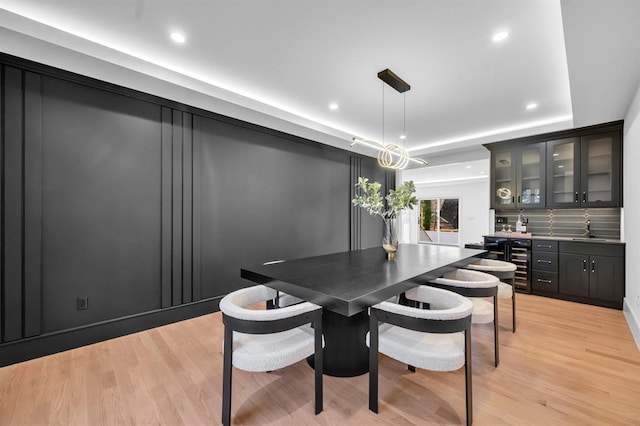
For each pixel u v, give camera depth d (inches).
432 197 396.2
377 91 118.6
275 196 156.0
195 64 99.3
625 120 127.1
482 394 69.6
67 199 93.2
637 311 106.3
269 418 62.0
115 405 66.4
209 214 128.3
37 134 87.6
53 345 90.4
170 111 116.2
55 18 76.7
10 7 72.7
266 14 74.3
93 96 98.3
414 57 92.4
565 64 94.8
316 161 179.9
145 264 109.5
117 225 103.1
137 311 107.7
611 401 66.7
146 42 87.0
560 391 70.6
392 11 71.8
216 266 130.6
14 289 84.4
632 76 89.3
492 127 161.6
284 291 71.1
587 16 61.6
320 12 73.0
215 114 129.1
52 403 67.0
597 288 135.5
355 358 77.8
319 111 140.3
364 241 216.4
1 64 81.8
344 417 62.2
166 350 92.9
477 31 78.5
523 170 166.9
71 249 94.0
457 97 122.3
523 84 109.7
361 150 201.0
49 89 90.0
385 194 236.7
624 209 132.3
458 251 124.6
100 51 86.8
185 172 120.1
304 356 61.2
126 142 105.1
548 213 167.6
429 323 56.9
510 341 97.5
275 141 156.3
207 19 76.8
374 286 66.2
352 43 85.9
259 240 148.0
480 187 356.5
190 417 62.5
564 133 151.3
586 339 99.0
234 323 57.4
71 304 94.0
